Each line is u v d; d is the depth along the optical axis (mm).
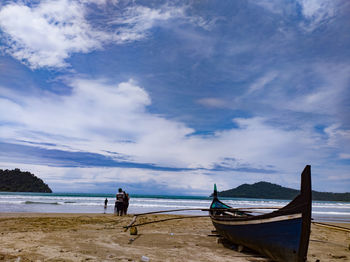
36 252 6398
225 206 10727
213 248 7781
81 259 5965
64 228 11008
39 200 41719
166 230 11508
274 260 5934
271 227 5719
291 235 5242
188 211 31609
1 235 8695
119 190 17875
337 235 12281
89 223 13078
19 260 5547
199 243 8555
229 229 7309
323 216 26953
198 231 11445
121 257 6312
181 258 6461
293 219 5215
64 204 33375
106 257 6262
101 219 14953
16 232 9539
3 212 18469
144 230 11344
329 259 6945
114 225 12609
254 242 6316
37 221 13078
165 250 7344
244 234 6617
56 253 6406
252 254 6992
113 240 8539
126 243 8148
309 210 5023
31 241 7777
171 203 48969
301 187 5242
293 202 5320
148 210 27812
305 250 5105
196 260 6301
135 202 50125
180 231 11297
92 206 30609
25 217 14969
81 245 7527
